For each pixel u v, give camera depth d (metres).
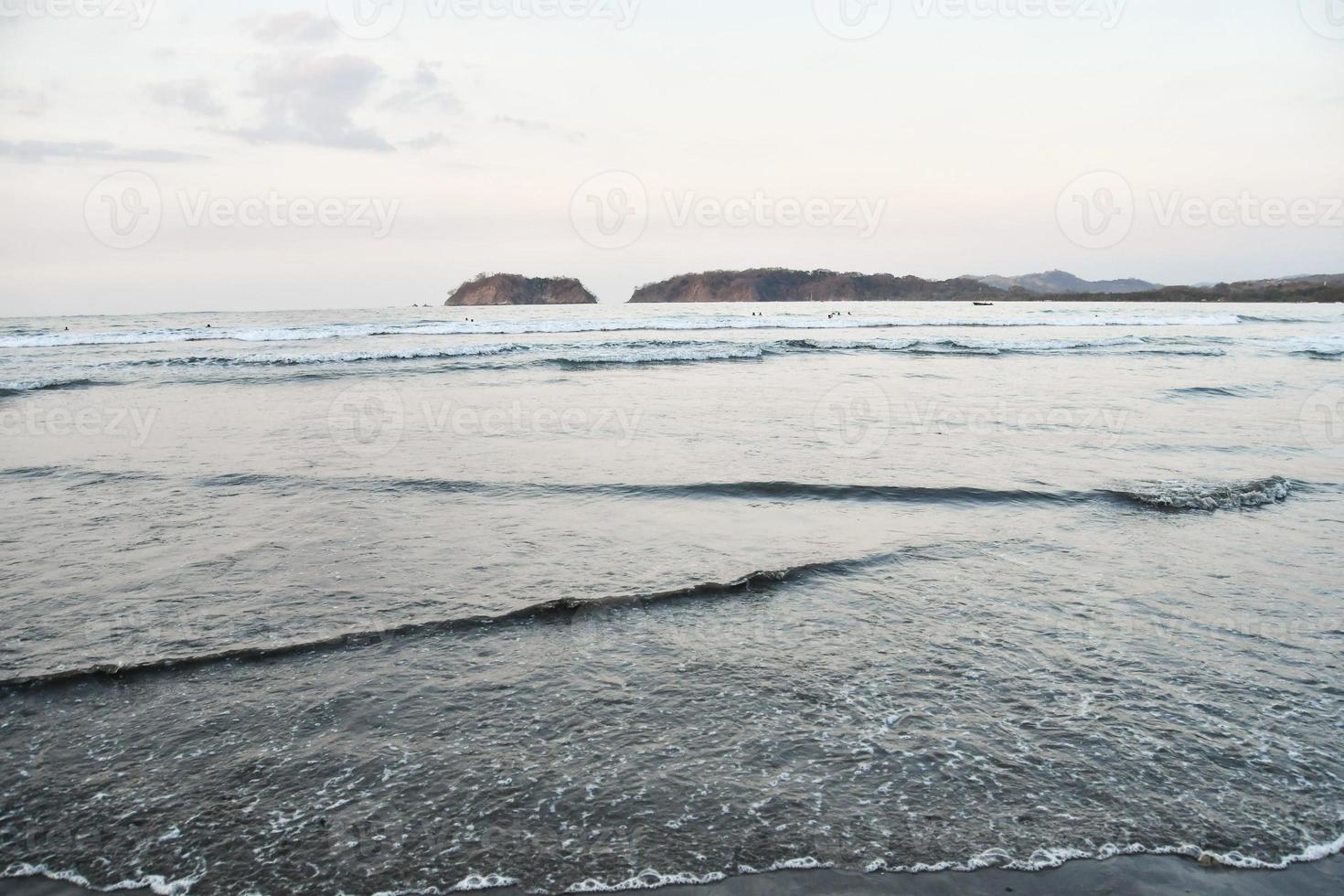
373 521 8.22
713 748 4.16
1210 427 14.22
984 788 3.84
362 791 3.79
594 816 3.62
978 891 3.19
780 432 13.54
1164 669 5.06
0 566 6.78
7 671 4.89
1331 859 3.38
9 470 10.48
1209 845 3.46
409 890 3.18
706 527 8.12
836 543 7.61
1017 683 4.88
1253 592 6.41
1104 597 6.30
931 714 4.51
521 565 6.92
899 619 5.87
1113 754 4.12
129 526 8.00
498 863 3.33
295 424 14.30
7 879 3.22
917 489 9.49
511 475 10.24
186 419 14.84
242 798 3.73
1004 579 6.70
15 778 3.88
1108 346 33.22
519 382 21.05
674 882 3.23
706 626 5.72
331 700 4.62
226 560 6.97
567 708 4.57
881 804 3.72
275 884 3.21
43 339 31.30
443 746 4.17
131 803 3.70
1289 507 9.00
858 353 30.72
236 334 34.84
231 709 4.53
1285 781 3.90
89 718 4.43
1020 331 43.84
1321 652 5.32
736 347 29.64
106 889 3.19
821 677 4.96
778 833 3.52
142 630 5.53
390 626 5.62
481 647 5.34
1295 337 38.09
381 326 38.91
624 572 6.73
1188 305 108.50
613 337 36.53
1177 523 8.33
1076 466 10.90
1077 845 3.46
